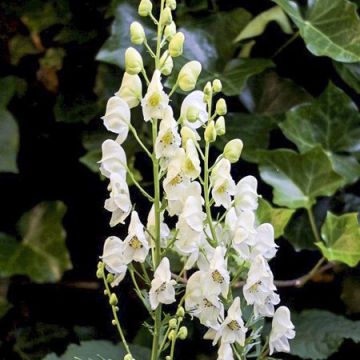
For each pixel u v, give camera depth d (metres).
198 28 0.96
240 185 0.71
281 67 0.99
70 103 1.05
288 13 0.90
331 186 0.93
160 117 0.67
